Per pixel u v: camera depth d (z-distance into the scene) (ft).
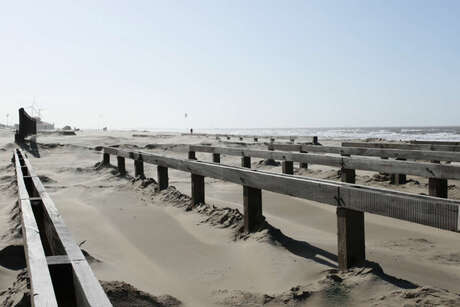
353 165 28.84
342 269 13.52
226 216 20.58
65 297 7.32
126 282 13.25
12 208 24.23
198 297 12.64
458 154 30.71
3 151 65.00
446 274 14.14
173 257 16.29
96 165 46.93
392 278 12.69
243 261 15.40
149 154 32.30
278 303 11.84
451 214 10.43
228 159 57.72
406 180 35.06
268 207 26.05
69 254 7.80
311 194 14.60
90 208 25.04
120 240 18.65
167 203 26.13
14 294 11.48
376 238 18.98
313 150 44.21
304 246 16.72
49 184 35.06
